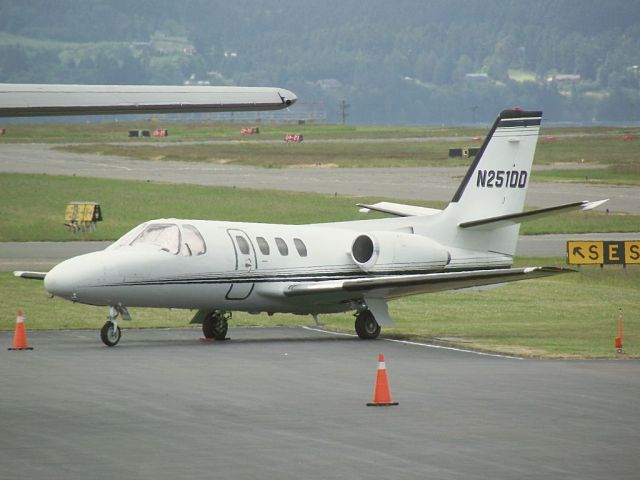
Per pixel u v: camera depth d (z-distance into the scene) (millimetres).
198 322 105312
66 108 64000
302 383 77000
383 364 69375
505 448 57750
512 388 75812
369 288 102938
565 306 134125
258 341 102625
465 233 114875
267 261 103500
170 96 67562
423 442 59000
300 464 54188
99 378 78312
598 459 55625
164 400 70125
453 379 79562
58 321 113562
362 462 54625
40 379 77688
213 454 56062
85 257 96312
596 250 165750
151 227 100188
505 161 115625
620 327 98312
